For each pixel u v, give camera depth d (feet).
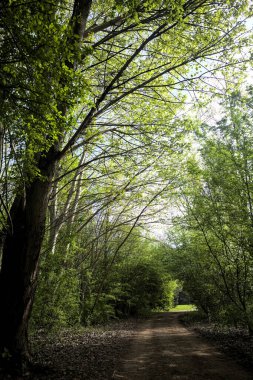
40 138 17.53
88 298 60.85
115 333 49.70
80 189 50.34
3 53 13.62
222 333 44.32
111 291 71.56
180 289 184.24
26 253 22.52
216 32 26.12
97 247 71.82
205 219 42.39
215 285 52.85
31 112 15.51
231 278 44.45
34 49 13.74
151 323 76.38
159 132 33.04
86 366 24.67
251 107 35.45
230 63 27.55
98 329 53.83
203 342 39.58
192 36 26.91
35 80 14.11
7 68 13.73
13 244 22.66
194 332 52.03
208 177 39.32
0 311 21.70
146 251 100.89
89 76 31.50
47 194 24.03
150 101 33.32
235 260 40.24
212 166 39.34
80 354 29.25
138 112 35.09
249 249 35.96
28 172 20.01
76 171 42.47
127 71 30.78
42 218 23.57
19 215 23.20
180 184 44.24
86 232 65.67
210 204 40.86
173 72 30.58
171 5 19.79
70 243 47.16
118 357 29.86
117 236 77.30
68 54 14.03
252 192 34.17
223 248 44.75
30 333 35.27
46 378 20.04
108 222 65.46
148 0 20.48
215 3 24.39
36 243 23.08
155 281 109.70
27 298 22.22
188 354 31.48
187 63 27.35
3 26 13.05
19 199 23.82
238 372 23.39
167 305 136.56
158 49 27.43
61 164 37.40
